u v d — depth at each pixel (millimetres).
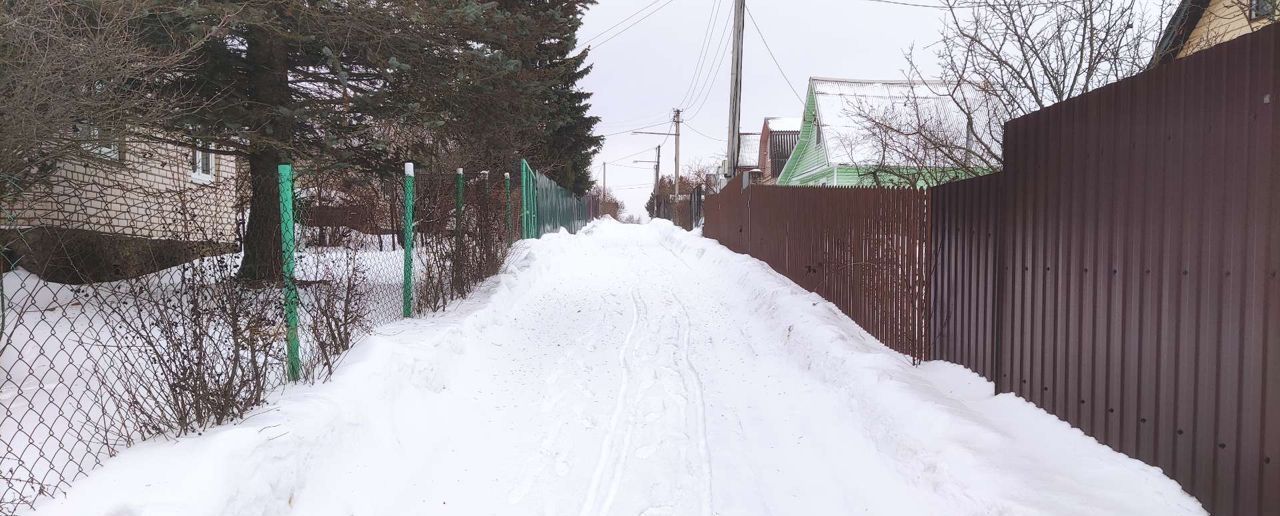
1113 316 3184
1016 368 4043
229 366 3514
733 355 6336
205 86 6586
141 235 3320
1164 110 2850
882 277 5875
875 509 3322
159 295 3271
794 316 6703
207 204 3486
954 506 3080
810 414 4609
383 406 3945
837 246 7094
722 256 12852
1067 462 3205
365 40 6699
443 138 8211
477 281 8469
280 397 3533
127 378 3086
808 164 22875
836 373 4992
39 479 2613
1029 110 6723
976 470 3152
